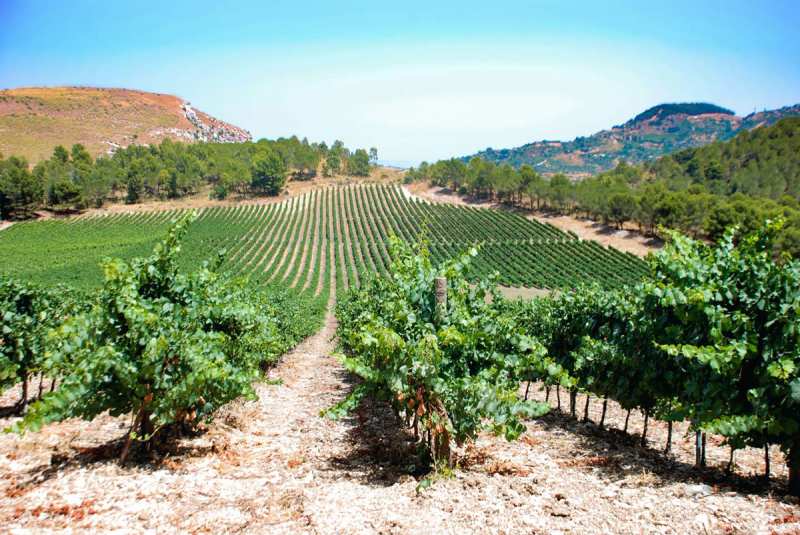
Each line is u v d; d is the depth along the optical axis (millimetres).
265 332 11586
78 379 5953
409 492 6102
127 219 90750
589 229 78625
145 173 108688
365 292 15656
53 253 60625
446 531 5035
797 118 137000
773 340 5871
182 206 103438
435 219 88750
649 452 8125
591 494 5988
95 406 6344
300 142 173250
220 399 7488
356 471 7039
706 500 5676
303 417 10508
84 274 46031
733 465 7266
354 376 15820
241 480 6469
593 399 13359
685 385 6809
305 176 140250
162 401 6301
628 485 6340
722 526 4984
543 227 80250
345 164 151625
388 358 6441
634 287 9156
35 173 98875
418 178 130000
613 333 9672
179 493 5844
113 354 5980
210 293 8258
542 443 8688
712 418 6250
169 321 6785
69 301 12430
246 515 5363
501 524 5168
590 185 89875
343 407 6871
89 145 182375
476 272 55719
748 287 6309
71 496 5555
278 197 113375
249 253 69000
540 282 50938
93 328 6387
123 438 7844
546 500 5809
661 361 7637
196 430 8711
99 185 97438
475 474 6785
